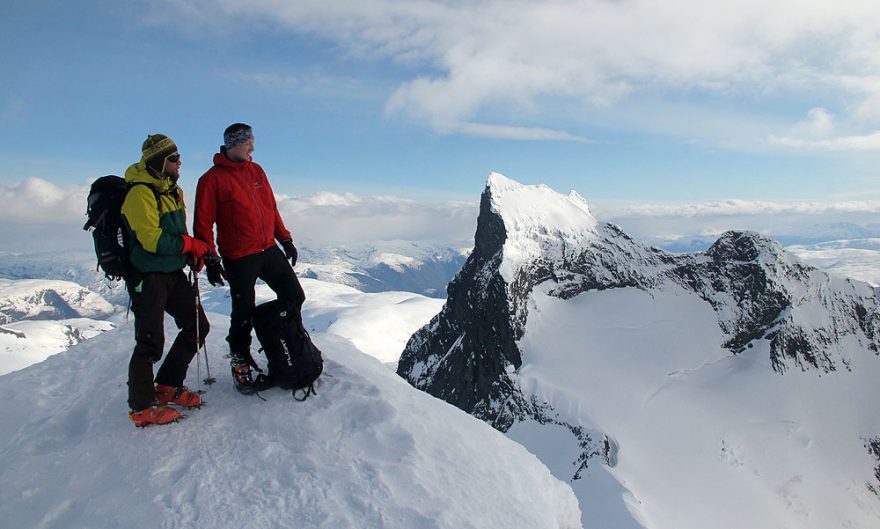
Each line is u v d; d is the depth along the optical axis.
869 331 145.88
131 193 6.45
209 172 7.32
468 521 5.73
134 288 6.70
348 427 7.03
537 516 6.54
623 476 82.56
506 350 120.38
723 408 111.38
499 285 126.56
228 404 7.43
